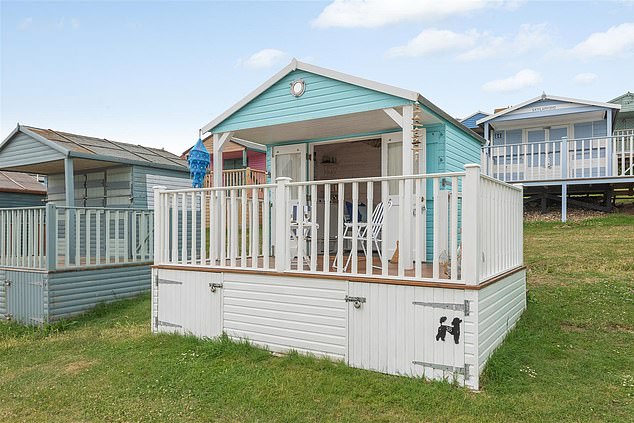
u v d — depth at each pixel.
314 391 3.83
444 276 4.43
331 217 9.02
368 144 8.77
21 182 13.45
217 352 4.89
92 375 4.52
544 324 5.45
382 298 4.23
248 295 5.08
